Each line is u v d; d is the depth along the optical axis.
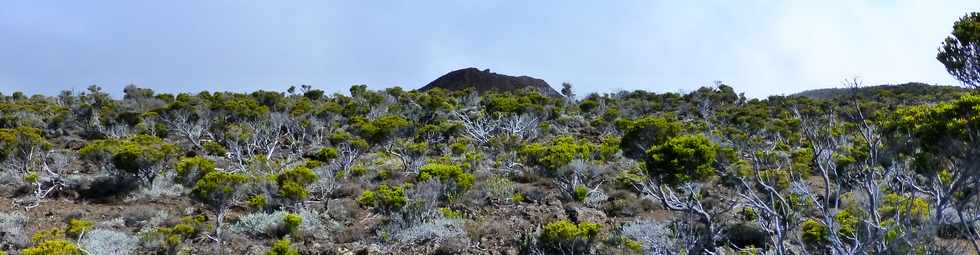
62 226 12.04
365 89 42.09
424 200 11.88
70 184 15.26
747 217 9.88
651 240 8.42
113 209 13.43
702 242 7.20
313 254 9.88
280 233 10.88
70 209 13.38
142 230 11.20
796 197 8.21
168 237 10.09
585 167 14.79
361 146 19.70
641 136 12.69
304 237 10.68
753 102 42.53
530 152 16.39
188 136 23.02
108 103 31.64
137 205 13.52
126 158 15.23
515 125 27.16
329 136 22.73
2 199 14.09
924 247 5.29
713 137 17.94
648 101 42.34
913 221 7.21
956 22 6.77
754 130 25.89
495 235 10.64
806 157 16.89
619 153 19.45
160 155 15.77
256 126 25.48
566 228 9.45
